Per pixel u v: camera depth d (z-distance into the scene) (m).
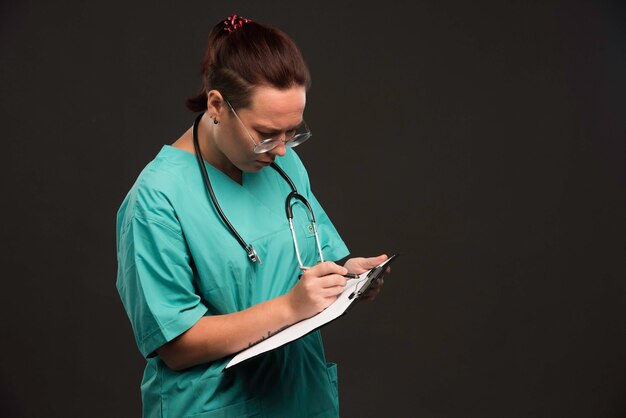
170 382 1.47
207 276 1.44
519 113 3.05
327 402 1.60
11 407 2.95
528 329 3.13
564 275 3.12
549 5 3.01
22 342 2.94
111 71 2.88
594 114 3.05
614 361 3.14
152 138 2.92
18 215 2.90
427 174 3.08
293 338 1.27
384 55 3.02
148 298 1.39
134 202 1.42
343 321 3.09
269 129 1.35
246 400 1.47
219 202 1.48
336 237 1.74
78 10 2.85
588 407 3.15
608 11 3.00
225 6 2.93
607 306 3.12
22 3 2.82
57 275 2.94
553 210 3.09
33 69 2.85
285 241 1.54
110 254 2.94
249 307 1.47
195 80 2.92
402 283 3.11
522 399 3.14
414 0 3.01
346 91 3.02
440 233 3.10
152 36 2.89
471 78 3.04
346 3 2.99
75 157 2.90
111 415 2.99
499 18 3.02
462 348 3.14
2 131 2.86
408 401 3.13
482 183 3.08
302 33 2.98
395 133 3.06
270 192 1.57
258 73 1.32
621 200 3.09
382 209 3.08
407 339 3.12
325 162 3.04
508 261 3.12
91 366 2.97
